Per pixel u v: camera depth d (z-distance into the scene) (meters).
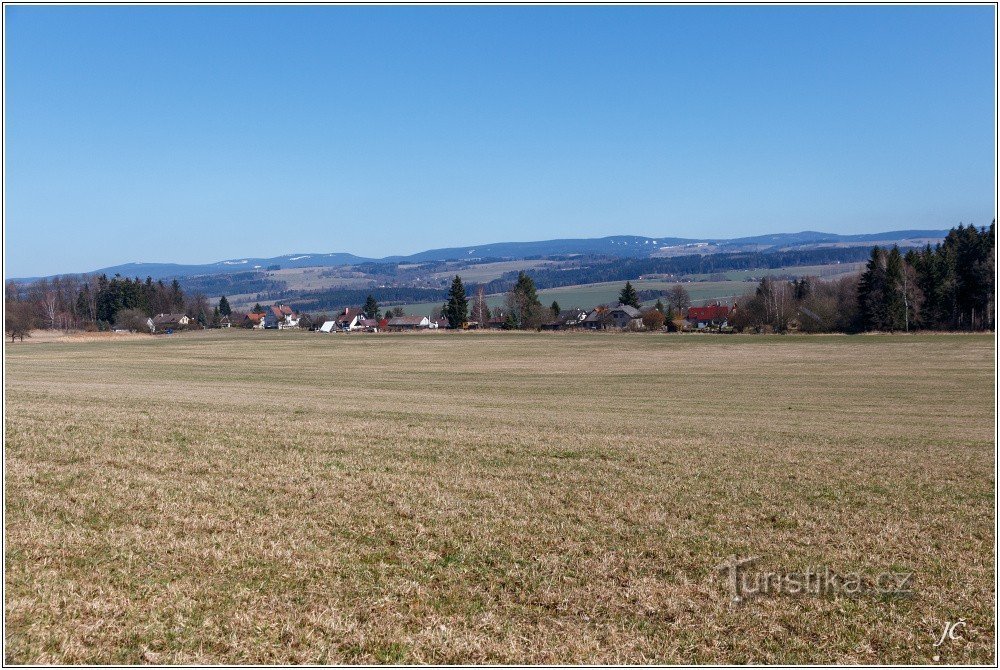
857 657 8.63
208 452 17.70
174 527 11.86
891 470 17.52
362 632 8.86
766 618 9.42
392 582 10.10
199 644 8.49
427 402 34.38
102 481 14.53
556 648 8.65
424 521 12.61
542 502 14.04
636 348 77.31
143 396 31.28
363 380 48.69
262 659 8.28
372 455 18.12
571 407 33.12
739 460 18.56
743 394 40.38
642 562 11.02
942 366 54.75
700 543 11.88
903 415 31.06
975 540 12.27
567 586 10.15
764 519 13.29
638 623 9.23
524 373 54.69
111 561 10.43
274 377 50.66
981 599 10.02
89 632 8.62
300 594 9.67
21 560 10.33
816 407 34.22
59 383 39.31
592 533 12.21
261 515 12.66
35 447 17.50
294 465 16.58
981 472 17.42
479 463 17.53
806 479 16.42
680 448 20.14
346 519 12.58
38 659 8.07
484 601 9.66
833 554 11.50
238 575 10.13
